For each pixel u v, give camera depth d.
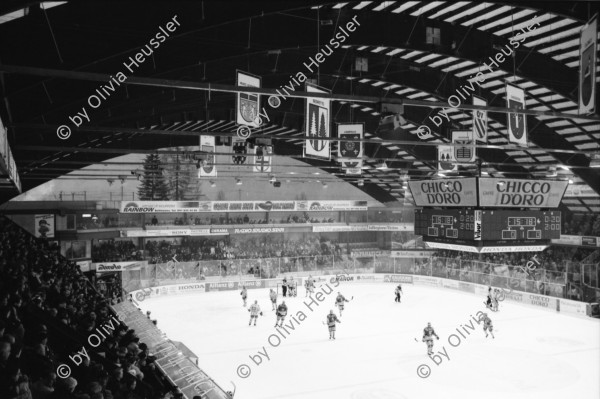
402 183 48.94
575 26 20.09
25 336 9.48
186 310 33.00
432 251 47.34
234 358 22.31
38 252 22.11
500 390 18.48
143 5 12.42
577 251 39.16
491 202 17.02
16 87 13.59
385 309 33.72
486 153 36.84
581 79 11.42
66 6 11.80
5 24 11.67
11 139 18.88
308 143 18.47
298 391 18.25
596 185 33.81
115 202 41.47
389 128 14.20
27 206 38.12
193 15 12.77
